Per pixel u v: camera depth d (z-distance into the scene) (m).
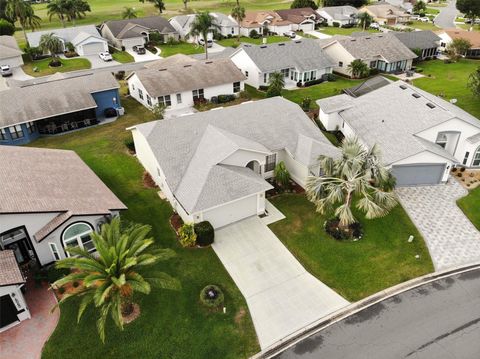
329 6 121.50
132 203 31.28
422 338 20.78
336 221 28.98
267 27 97.94
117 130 44.75
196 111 49.75
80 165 31.47
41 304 22.30
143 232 21.62
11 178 25.33
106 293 17.98
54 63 69.88
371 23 107.50
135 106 51.88
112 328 21.03
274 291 23.62
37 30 100.06
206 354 19.98
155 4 119.88
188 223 26.98
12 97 42.97
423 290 23.75
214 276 24.52
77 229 24.30
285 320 21.84
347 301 23.06
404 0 143.88
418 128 35.03
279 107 37.03
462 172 36.28
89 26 83.75
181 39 91.44
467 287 23.91
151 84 48.88
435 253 26.58
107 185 33.81
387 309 22.48
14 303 20.70
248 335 20.98
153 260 19.89
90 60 74.56
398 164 32.72
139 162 37.62
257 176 29.86
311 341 20.69
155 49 82.81
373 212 25.02
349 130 40.62
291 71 61.66
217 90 52.81
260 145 32.16
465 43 72.75
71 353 19.80
